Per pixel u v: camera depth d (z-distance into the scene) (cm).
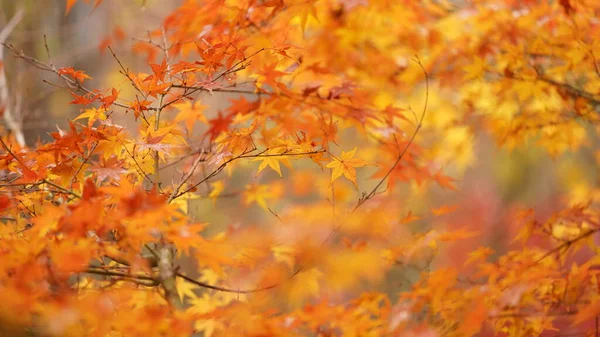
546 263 352
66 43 784
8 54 648
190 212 397
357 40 515
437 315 350
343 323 293
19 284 235
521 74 446
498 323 335
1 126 509
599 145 884
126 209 249
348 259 425
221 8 394
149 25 856
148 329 246
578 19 446
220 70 380
